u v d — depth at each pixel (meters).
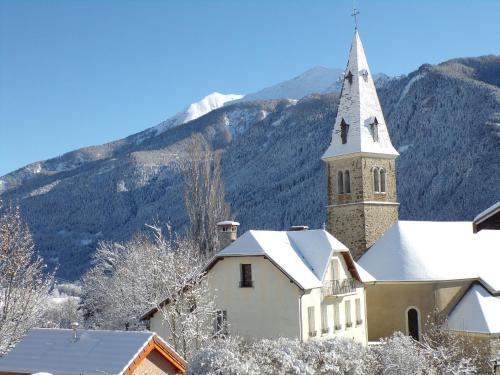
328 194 61.09
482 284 52.91
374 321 52.06
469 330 48.34
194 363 29.80
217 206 59.31
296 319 41.50
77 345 26.84
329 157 60.31
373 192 59.22
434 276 51.75
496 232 59.44
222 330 41.16
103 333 27.22
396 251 54.03
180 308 40.62
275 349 33.03
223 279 44.25
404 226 56.09
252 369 29.53
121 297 58.00
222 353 29.95
